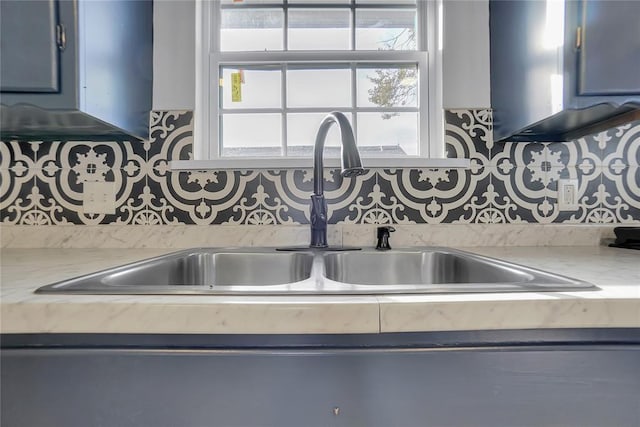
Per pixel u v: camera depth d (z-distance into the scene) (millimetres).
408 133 1244
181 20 1135
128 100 1018
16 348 476
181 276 902
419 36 1251
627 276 605
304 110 1246
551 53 873
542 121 930
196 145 1137
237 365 477
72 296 488
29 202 1099
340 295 489
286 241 1098
